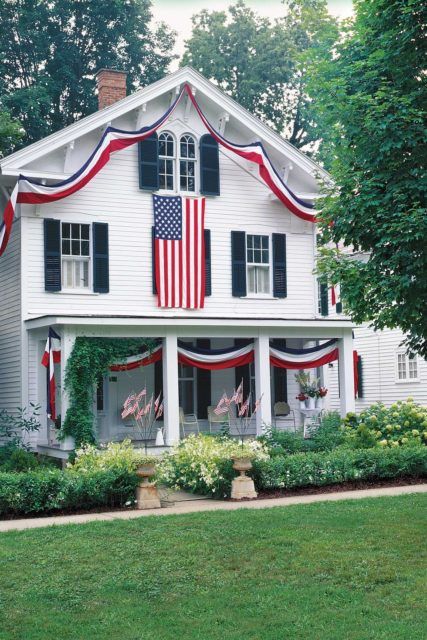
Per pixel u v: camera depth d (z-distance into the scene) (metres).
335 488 16.86
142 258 24.12
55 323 20.64
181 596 9.30
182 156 25.09
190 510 14.38
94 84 43.06
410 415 21.56
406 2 12.74
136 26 45.06
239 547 11.20
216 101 24.97
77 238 23.53
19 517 14.26
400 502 14.36
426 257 12.06
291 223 26.38
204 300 24.77
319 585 9.54
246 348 23.31
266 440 21.23
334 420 22.50
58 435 20.77
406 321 12.84
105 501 14.94
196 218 24.55
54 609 8.92
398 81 13.27
